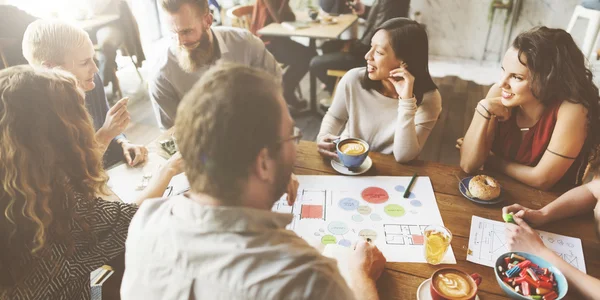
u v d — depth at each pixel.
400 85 1.49
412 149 1.43
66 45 1.46
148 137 3.26
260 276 0.56
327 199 1.25
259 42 2.03
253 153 0.57
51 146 0.86
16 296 0.89
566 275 0.95
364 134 1.77
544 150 1.38
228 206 0.61
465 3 4.41
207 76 0.61
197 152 0.58
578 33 4.17
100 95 1.91
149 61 4.72
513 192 1.29
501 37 4.47
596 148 1.31
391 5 3.23
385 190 1.29
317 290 0.56
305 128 3.40
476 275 0.93
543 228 1.14
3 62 2.74
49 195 0.86
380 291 0.94
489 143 1.40
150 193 1.17
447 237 1.04
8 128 0.81
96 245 0.99
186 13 1.61
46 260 0.90
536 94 1.29
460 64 4.59
